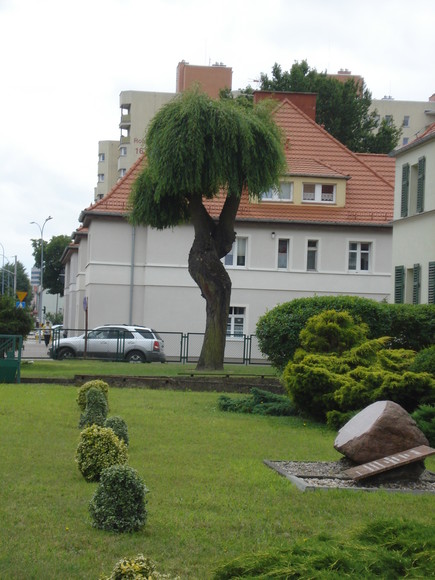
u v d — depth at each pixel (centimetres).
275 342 2231
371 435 1080
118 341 3934
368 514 880
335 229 4853
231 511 880
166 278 4800
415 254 3225
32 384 2339
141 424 1536
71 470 1070
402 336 2322
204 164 2961
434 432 1310
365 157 5600
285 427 1566
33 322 3009
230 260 4853
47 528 791
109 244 4803
